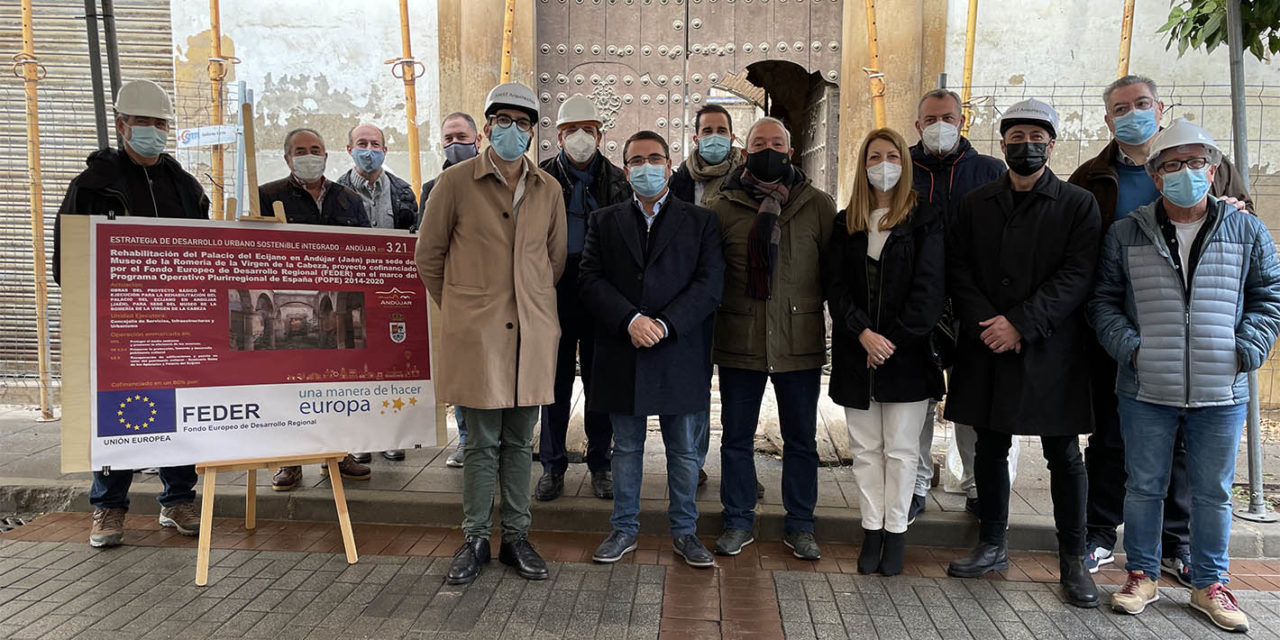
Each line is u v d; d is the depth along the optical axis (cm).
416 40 607
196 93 606
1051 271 304
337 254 351
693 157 383
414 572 329
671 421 340
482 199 319
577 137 376
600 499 392
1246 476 445
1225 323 283
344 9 604
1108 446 336
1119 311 304
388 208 457
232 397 330
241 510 393
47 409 541
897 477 330
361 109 612
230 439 329
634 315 321
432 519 387
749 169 338
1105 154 333
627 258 330
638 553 353
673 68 636
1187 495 332
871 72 514
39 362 559
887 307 317
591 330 391
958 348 327
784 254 337
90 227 314
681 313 319
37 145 528
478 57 604
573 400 563
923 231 315
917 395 322
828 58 632
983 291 315
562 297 386
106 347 314
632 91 637
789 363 335
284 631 276
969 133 592
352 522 388
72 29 601
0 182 609
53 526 379
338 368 348
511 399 318
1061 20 582
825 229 344
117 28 602
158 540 362
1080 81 584
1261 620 297
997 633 284
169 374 322
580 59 637
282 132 613
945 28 589
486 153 323
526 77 613
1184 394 285
